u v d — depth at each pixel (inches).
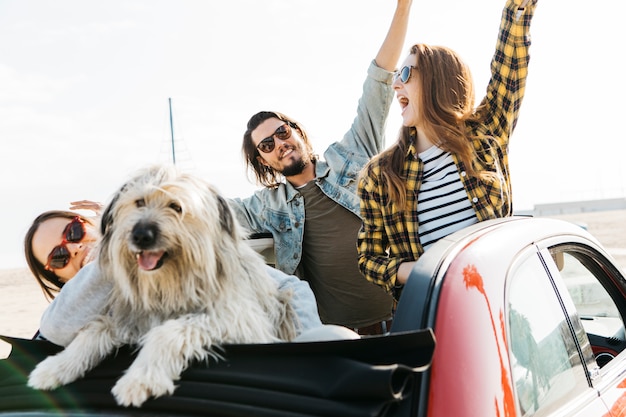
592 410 80.8
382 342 60.1
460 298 66.6
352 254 144.7
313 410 59.1
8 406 76.3
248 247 97.0
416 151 114.3
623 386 92.9
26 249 117.0
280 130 147.9
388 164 114.1
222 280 87.7
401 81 113.7
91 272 89.6
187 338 74.7
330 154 151.8
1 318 600.1
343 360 61.5
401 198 111.0
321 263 146.6
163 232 83.4
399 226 113.9
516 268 77.9
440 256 72.5
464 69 112.0
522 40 111.3
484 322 66.7
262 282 94.0
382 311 146.3
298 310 97.3
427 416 57.7
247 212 155.0
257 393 63.9
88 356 80.2
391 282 107.0
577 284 97.1
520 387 68.6
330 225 146.1
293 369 65.0
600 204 2215.8
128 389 69.3
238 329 82.4
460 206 108.8
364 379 57.1
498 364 65.2
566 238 94.8
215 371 70.7
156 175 90.5
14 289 906.7
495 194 108.1
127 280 86.8
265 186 160.1
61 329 88.0
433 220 110.0
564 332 85.0
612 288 108.3
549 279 85.8
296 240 147.5
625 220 1375.5
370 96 149.7
